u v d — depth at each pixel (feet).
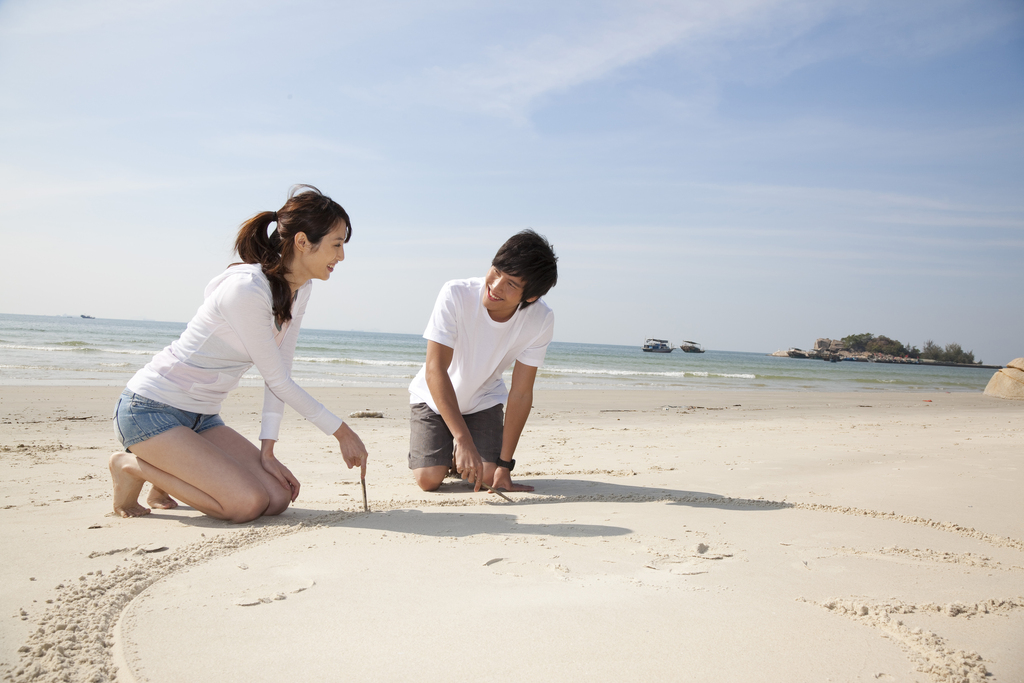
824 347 433.89
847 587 6.90
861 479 13.39
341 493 11.57
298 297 9.39
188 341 8.72
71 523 8.68
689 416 32.68
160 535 8.14
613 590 6.64
